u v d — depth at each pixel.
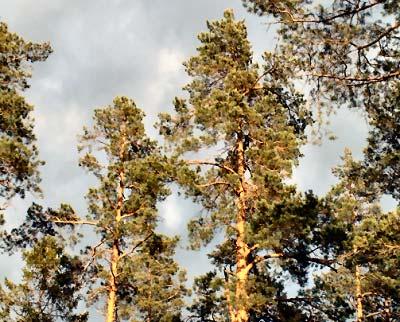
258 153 16.62
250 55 20.66
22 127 20.36
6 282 22.22
